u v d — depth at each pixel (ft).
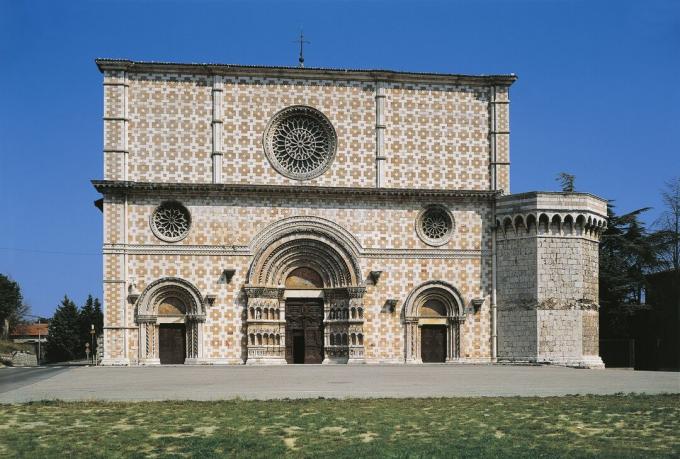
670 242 276.21
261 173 230.89
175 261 224.74
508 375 178.19
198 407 114.73
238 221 228.02
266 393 133.90
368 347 230.27
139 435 93.71
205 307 224.33
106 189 223.10
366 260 232.12
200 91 230.48
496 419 105.91
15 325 549.54
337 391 137.80
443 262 234.79
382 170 234.79
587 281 229.45
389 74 236.43
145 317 222.28
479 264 235.81
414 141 237.45
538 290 225.76
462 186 238.27
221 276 226.38
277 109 232.73
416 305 233.14
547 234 227.61
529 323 226.99
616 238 277.03
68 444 89.04
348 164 234.58
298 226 230.27
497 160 239.30
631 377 175.52
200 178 228.43
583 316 226.79
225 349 224.74
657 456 84.17
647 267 277.85
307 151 234.79
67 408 113.70
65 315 442.50
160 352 225.56
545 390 141.59
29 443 89.10
